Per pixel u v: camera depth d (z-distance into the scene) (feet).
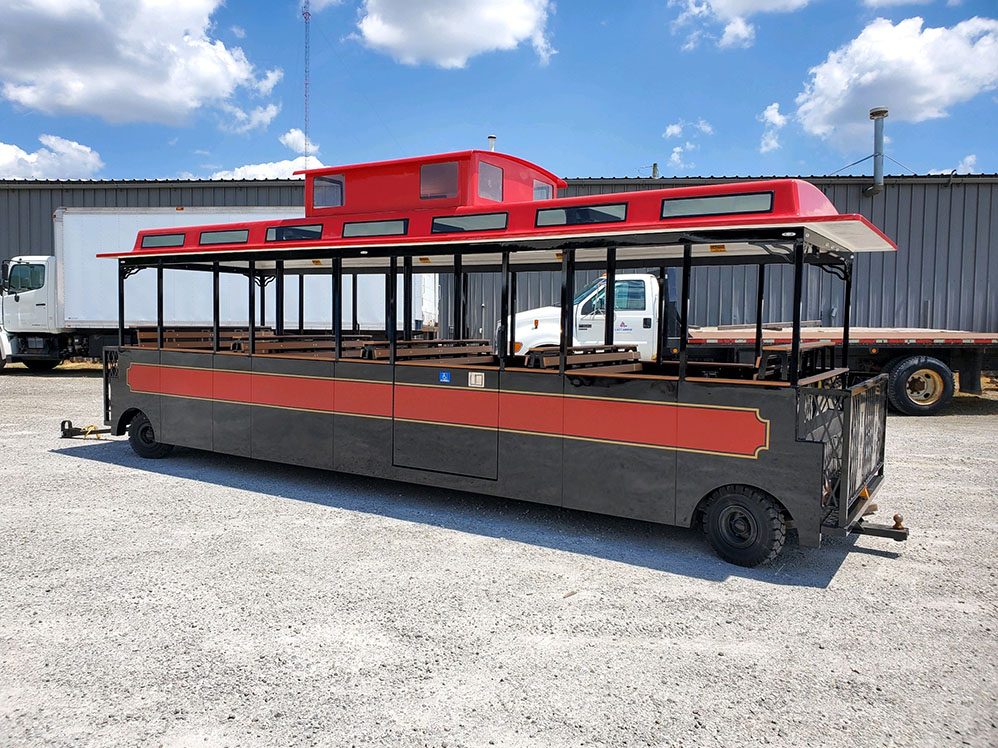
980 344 35.70
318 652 10.92
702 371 20.24
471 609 12.55
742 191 14.35
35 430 30.32
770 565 14.93
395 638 11.41
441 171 19.69
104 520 17.54
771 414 14.15
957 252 49.52
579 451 16.47
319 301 50.24
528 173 22.31
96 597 12.88
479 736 8.80
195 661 10.62
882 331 37.47
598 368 18.21
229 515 18.15
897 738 8.82
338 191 21.49
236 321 50.90
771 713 9.37
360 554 15.33
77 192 62.59
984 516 18.56
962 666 10.66
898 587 13.79
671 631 11.78
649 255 20.42
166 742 8.63
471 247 17.88
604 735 8.84
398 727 8.98
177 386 23.73
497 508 19.06
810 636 11.64
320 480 22.03
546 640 11.40
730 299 50.78
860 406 15.21
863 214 50.21
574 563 14.94
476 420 17.92
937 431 31.58
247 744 8.60
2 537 16.17
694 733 8.90
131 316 51.57
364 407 19.77
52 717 9.15
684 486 15.19
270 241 21.30
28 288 53.36
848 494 13.88
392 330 19.25
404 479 19.17
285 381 21.21
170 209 51.70
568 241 16.40
